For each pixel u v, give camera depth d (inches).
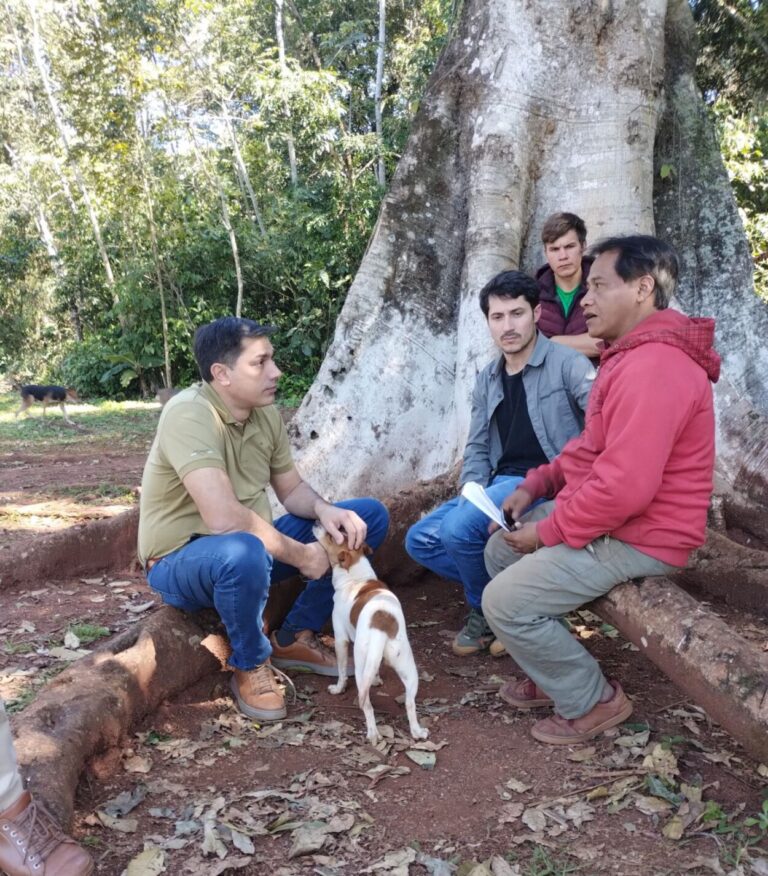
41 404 697.6
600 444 113.0
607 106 213.2
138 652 124.3
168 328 832.9
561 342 171.8
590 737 118.1
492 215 206.7
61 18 679.1
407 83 804.6
